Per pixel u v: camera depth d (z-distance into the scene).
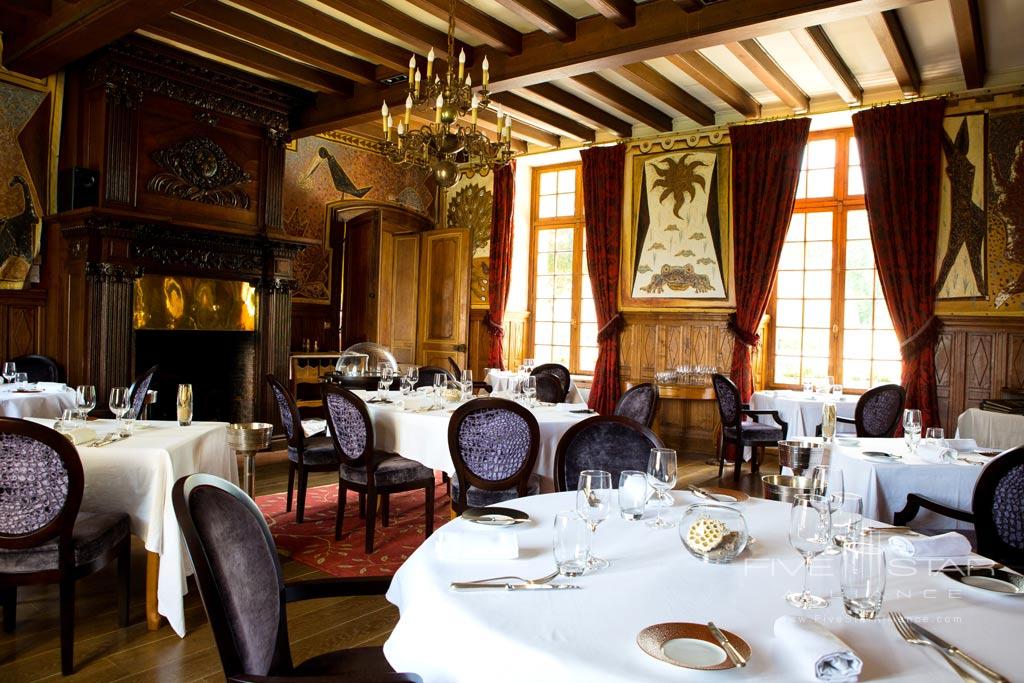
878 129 6.20
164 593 2.68
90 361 5.34
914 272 6.08
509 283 8.48
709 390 6.62
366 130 8.05
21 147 5.44
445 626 1.24
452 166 4.11
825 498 1.34
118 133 5.45
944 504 3.00
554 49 5.14
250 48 5.58
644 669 1.04
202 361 6.60
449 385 5.34
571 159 8.55
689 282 7.30
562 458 2.64
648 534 1.75
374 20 4.79
